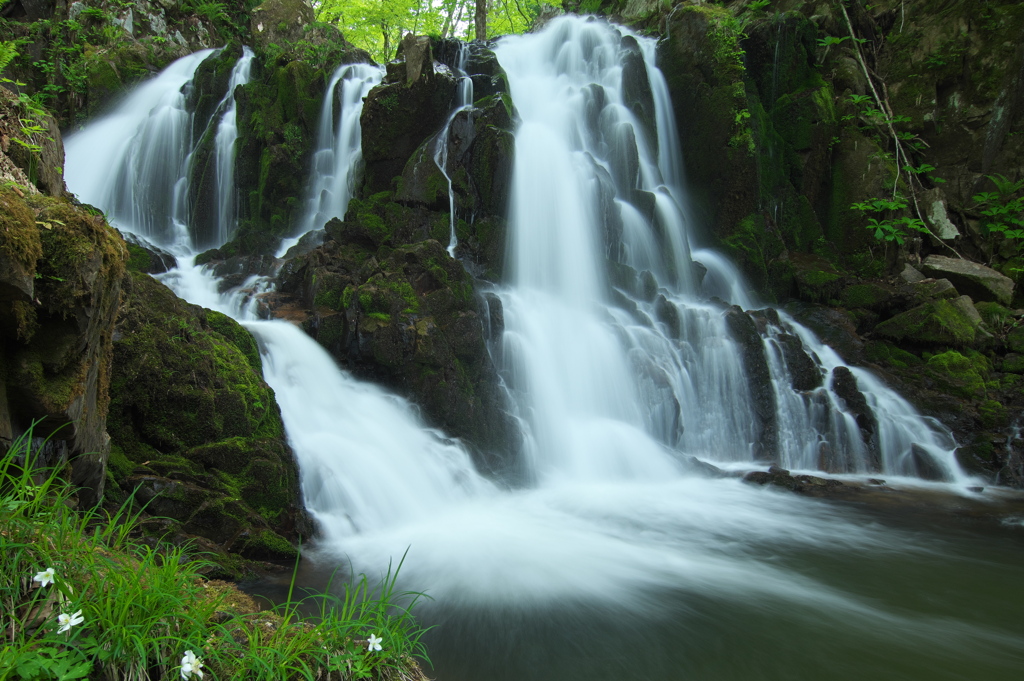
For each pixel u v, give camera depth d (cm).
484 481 819
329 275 917
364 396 823
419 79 1193
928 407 1146
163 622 290
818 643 492
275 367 781
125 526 345
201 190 1383
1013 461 1034
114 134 1478
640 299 1195
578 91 1421
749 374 1111
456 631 489
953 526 793
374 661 330
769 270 1431
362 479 709
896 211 1508
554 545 669
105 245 370
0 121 424
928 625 529
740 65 1450
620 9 2027
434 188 1123
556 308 1080
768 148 1523
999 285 1391
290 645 311
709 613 534
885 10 1738
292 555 588
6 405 320
